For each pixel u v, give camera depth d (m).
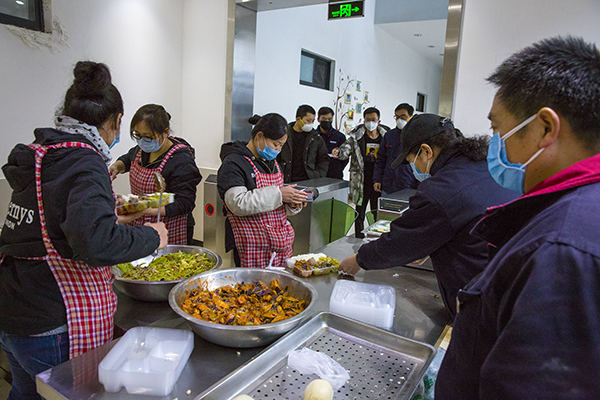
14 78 2.73
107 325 1.13
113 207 1.03
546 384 0.49
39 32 2.82
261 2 3.47
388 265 1.35
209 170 3.96
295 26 4.73
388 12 6.44
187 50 3.98
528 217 0.66
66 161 1.00
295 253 2.62
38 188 1.00
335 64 5.69
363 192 4.26
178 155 2.05
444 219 1.14
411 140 1.29
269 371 0.97
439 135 1.25
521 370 0.51
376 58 6.90
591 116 0.55
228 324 1.05
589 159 0.58
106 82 1.09
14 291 1.05
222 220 3.12
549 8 2.22
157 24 3.71
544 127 0.59
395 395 0.90
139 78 3.62
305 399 0.84
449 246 1.20
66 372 0.92
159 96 3.84
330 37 5.49
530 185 0.66
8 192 2.77
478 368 0.67
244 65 3.83
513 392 0.51
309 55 5.27
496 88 0.68
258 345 1.06
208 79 3.88
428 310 1.38
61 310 1.06
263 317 1.12
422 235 1.19
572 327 0.49
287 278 1.33
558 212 0.56
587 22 2.14
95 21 3.19
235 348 1.07
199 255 1.63
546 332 0.50
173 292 1.17
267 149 1.86
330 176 4.23
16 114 2.77
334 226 2.82
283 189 1.85
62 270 1.04
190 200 2.02
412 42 7.81
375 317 1.24
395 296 1.41
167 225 2.09
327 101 5.63
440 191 1.16
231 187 1.82
